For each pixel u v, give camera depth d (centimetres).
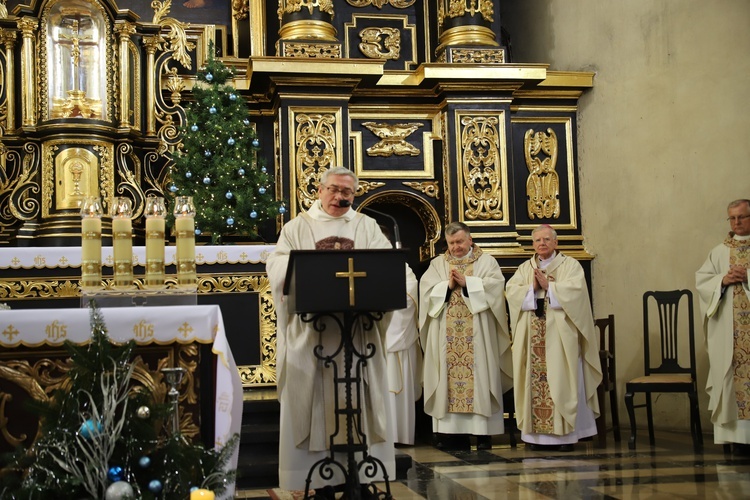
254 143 894
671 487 591
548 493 582
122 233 463
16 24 908
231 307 750
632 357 984
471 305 827
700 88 918
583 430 804
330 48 988
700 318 908
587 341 805
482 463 730
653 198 968
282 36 1005
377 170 1023
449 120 1016
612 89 1024
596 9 1046
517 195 1059
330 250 434
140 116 930
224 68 898
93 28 905
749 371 739
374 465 459
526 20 1178
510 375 850
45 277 724
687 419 917
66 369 421
